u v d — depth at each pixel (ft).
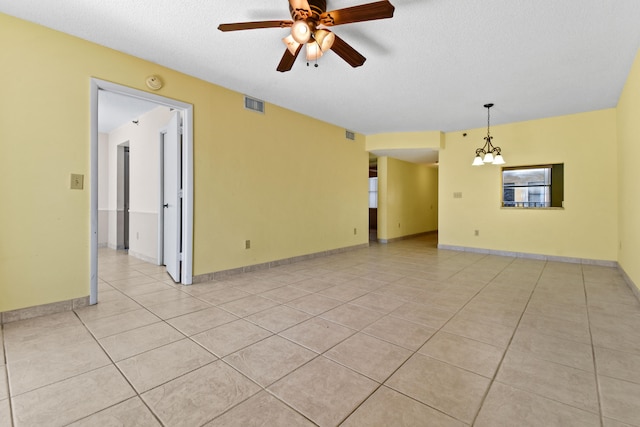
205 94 11.80
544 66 10.53
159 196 14.44
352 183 20.06
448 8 7.43
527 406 4.67
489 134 18.29
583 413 4.50
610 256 15.08
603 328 7.56
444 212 20.53
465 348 6.54
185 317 8.23
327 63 10.32
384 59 10.05
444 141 20.34
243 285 11.41
